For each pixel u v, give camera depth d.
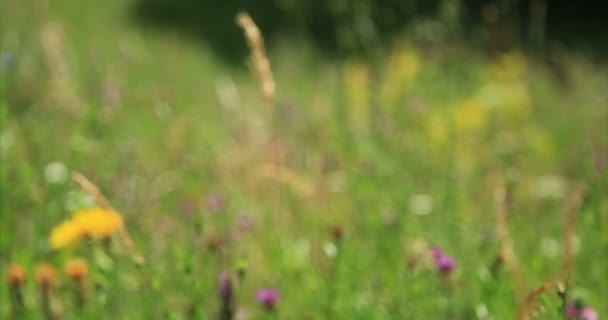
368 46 13.50
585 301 6.15
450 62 14.79
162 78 14.42
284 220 8.44
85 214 5.84
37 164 8.98
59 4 31.05
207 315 5.86
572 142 12.55
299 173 10.34
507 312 6.02
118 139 10.34
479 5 29.42
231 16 35.56
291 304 6.59
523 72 15.12
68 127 10.11
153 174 9.38
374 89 12.83
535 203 9.32
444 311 6.33
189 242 6.78
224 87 14.23
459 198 9.03
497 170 10.55
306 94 17.50
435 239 7.52
